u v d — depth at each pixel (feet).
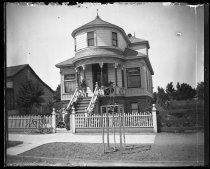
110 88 57.77
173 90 50.31
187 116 40.42
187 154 23.95
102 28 61.05
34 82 70.54
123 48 65.77
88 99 58.03
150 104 57.62
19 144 33.50
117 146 30.37
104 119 43.86
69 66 68.64
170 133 39.50
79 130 44.65
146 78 64.18
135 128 41.65
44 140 36.88
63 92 68.69
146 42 65.51
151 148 27.99
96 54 59.00
